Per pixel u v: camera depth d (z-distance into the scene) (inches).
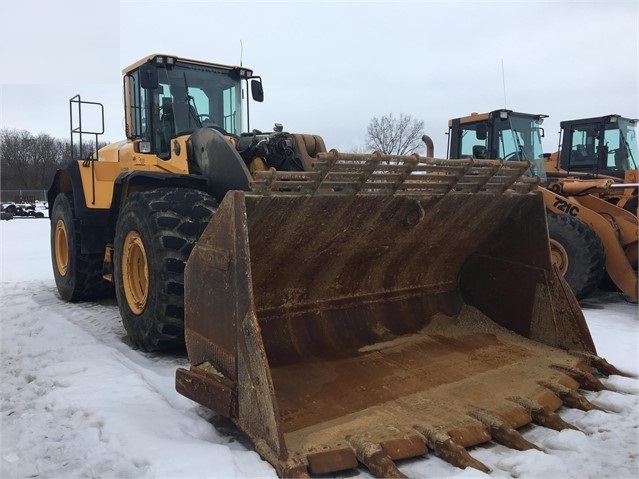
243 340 105.1
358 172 126.4
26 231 743.1
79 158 240.8
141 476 97.3
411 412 119.5
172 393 139.3
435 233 158.4
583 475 101.0
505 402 125.7
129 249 179.0
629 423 121.4
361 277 158.2
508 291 171.2
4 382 158.9
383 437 107.6
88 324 218.1
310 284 148.8
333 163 119.6
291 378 131.6
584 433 117.5
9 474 103.6
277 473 95.9
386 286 165.8
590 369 149.6
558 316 160.7
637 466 104.0
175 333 164.2
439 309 174.9
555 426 119.5
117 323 218.7
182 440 109.7
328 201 127.3
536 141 334.6
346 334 152.1
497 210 162.7
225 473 95.6
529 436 117.7
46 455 110.2
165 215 161.5
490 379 138.0
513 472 102.2
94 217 236.5
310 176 119.6
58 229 277.0
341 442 105.0
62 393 137.4
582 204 284.2
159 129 209.0
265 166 184.9
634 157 369.1
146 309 168.4
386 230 147.2
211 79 219.5
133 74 222.7
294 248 135.3
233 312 107.9
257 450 101.0
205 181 176.6
